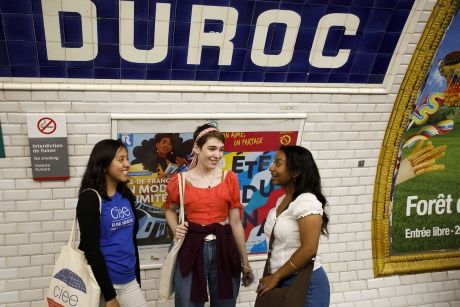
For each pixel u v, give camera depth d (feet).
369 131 14.85
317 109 14.10
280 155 10.28
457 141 15.76
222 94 13.19
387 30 13.46
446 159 15.92
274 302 10.01
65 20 11.28
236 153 13.78
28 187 12.65
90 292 9.38
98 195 9.71
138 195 13.34
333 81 13.91
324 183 15.03
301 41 12.98
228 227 11.36
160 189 13.46
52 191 12.83
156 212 13.62
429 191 16.10
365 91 14.23
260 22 12.41
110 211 9.96
